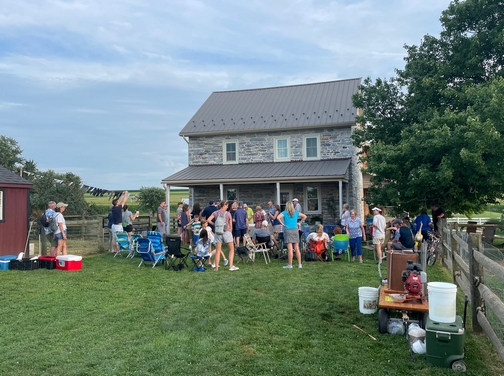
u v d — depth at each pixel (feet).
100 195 56.59
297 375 15.25
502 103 40.86
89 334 19.76
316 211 68.44
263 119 71.97
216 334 19.57
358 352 17.35
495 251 30.35
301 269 36.24
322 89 77.77
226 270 36.37
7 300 26.25
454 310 16.51
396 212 56.85
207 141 73.77
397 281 20.61
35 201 78.18
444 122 44.42
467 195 50.62
